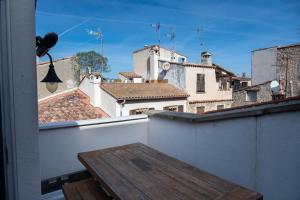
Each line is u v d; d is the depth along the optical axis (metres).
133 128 3.97
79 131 3.39
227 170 2.77
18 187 1.55
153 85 15.77
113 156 2.46
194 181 1.82
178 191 1.65
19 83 1.53
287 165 2.21
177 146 3.50
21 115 1.55
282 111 2.20
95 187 2.35
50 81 2.65
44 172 3.07
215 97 18.05
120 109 11.80
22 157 1.56
